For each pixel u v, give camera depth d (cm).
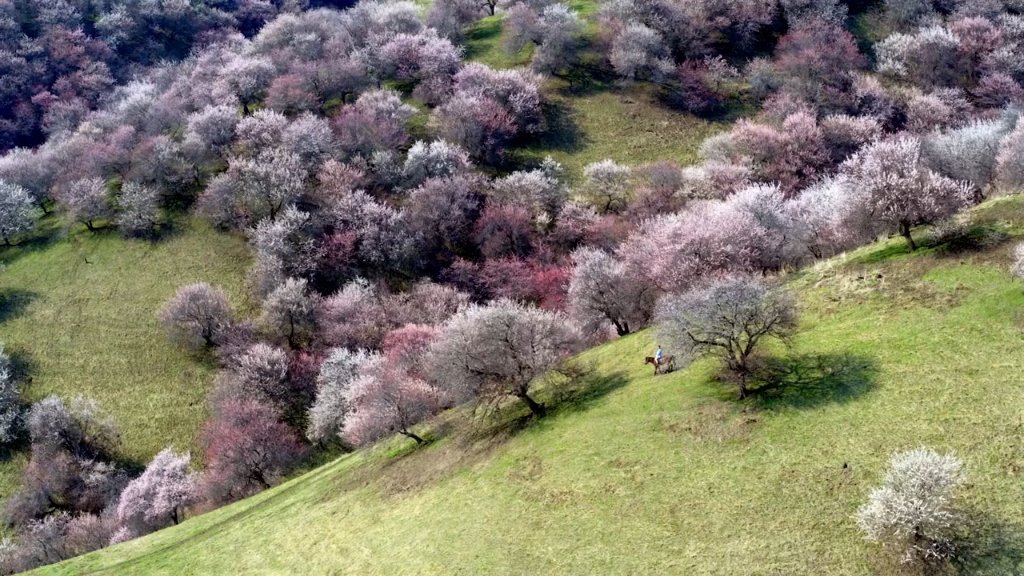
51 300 7556
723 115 9669
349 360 6216
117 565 3828
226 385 6372
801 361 3262
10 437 6191
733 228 4997
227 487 5359
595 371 4178
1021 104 7950
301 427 6200
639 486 2823
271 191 8188
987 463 2350
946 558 2084
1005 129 5678
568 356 4616
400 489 3609
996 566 2027
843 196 4931
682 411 3222
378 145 9062
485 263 7612
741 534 2417
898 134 8350
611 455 3086
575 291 5312
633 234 6481
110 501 5656
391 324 6875
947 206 3962
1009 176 4856
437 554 2881
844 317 3509
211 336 7012
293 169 8550
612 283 5134
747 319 3123
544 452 3341
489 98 9694
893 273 3731
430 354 4369
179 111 10281
